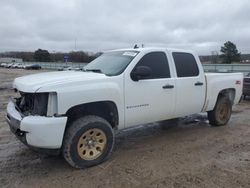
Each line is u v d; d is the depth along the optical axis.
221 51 59.88
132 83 4.96
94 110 4.81
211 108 6.73
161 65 5.51
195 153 5.19
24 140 4.16
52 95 4.10
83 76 4.57
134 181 4.03
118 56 5.46
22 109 4.52
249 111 9.48
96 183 3.97
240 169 4.47
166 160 4.82
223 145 5.66
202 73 6.29
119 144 5.68
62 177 4.16
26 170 4.40
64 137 4.29
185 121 7.66
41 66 78.81
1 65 87.88
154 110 5.35
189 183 3.98
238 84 7.46
